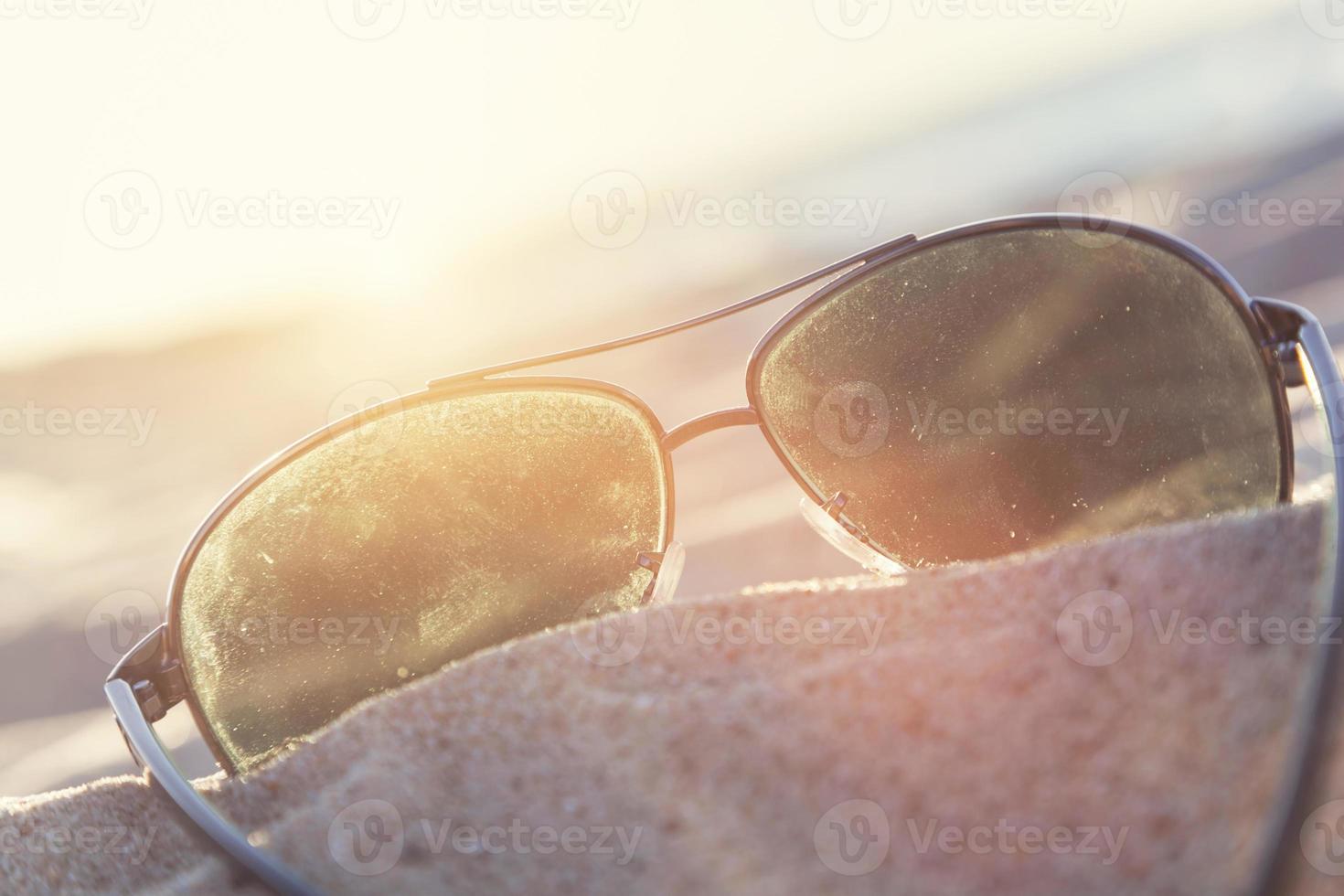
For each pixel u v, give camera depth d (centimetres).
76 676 105
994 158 494
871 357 55
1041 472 54
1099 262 53
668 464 55
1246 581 49
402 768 50
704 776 49
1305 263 145
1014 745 48
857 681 49
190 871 50
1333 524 48
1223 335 52
